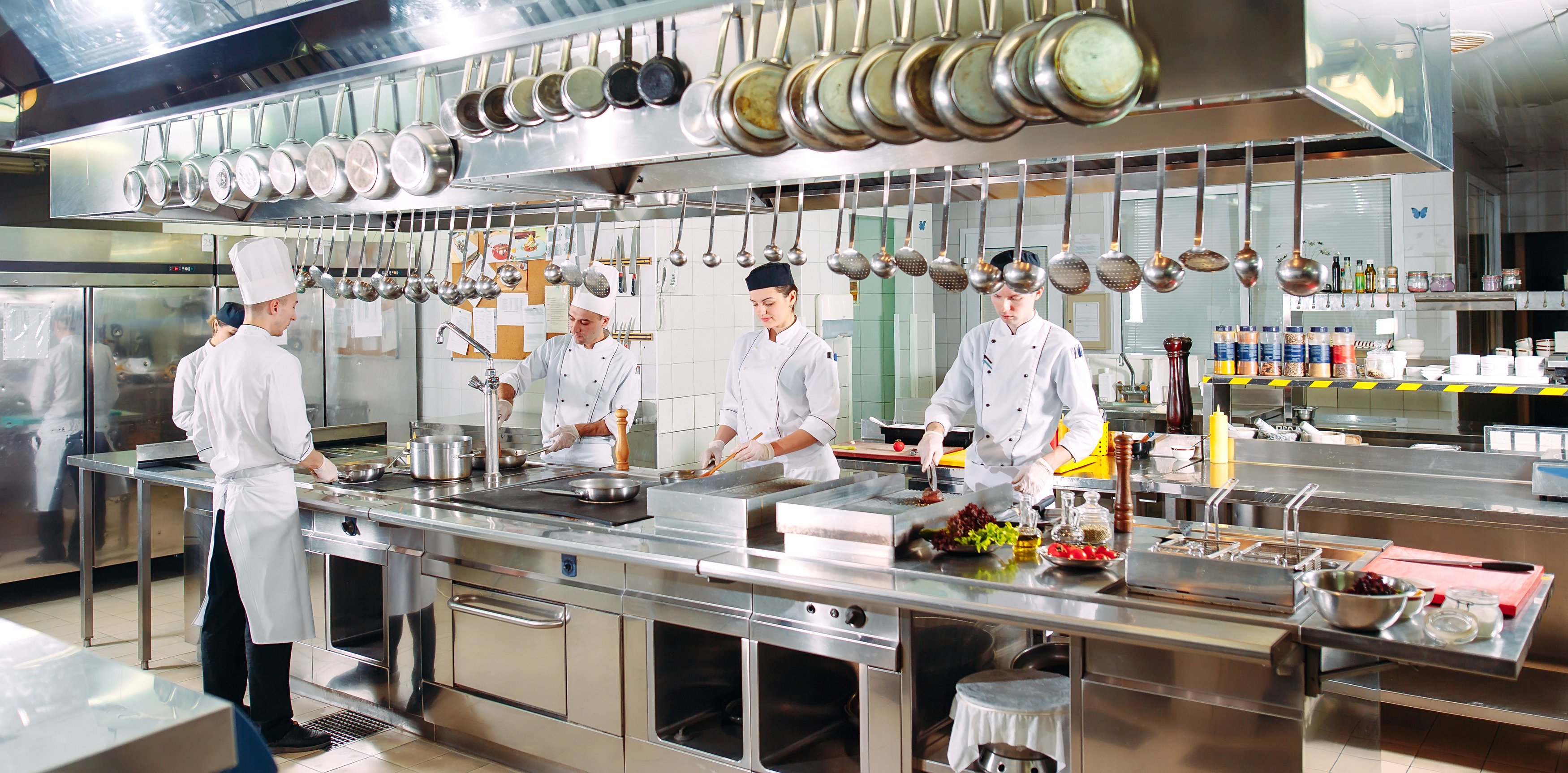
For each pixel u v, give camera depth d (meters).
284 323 3.45
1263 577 2.06
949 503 2.72
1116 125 1.98
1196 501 4.00
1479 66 5.26
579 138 2.33
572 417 4.46
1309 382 4.88
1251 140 1.97
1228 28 1.50
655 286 5.27
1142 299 6.87
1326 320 6.46
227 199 3.02
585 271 3.56
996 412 3.59
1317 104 1.76
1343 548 2.50
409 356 6.46
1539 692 3.19
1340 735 2.22
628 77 2.16
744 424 4.04
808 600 2.53
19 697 1.39
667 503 2.88
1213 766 2.07
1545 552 3.28
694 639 2.97
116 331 5.43
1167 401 5.73
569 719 3.05
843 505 2.73
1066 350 3.45
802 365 3.87
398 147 2.58
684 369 5.49
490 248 5.92
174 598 5.46
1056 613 2.09
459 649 3.32
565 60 2.27
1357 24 1.65
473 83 2.58
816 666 2.87
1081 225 7.03
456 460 3.79
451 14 1.92
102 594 5.54
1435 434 5.76
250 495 3.34
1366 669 2.02
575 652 3.01
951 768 2.39
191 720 1.30
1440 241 6.08
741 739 2.85
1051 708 2.29
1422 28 2.01
